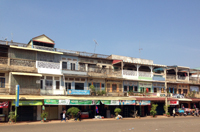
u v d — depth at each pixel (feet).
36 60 101.76
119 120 103.65
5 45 94.38
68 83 111.55
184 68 161.79
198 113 144.97
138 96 131.64
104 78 123.34
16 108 87.81
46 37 115.55
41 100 94.94
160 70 152.97
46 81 104.53
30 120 98.63
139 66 136.56
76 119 99.66
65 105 109.50
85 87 116.98
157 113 144.36
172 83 155.84
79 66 116.26
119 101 115.24
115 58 136.46
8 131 59.82
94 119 106.42
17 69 95.81
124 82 132.05
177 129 69.26
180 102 157.89
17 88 86.69
